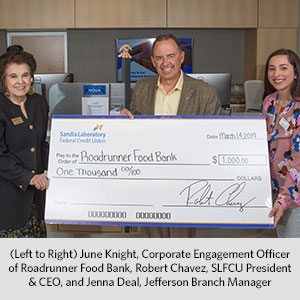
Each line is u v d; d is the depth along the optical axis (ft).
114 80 25.61
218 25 23.75
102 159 6.96
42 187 6.97
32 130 7.36
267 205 6.80
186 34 25.43
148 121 7.00
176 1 23.52
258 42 23.68
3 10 23.47
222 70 25.88
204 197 6.84
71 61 25.62
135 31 25.29
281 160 7.35
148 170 6.92
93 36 25.38
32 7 23.47
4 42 25.45
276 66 7.27
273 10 23.61
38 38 25.46
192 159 6.89
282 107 7.43
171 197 6.87
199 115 7.61
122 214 6.91
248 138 6.90
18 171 6.98
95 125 7.03
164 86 7.87
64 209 6.93
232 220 6.82
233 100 24.09
